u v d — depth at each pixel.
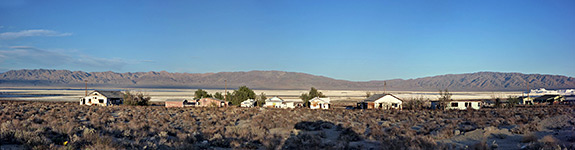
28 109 55.06
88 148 19.08
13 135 20.20
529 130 29.95
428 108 84.38
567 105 88.50
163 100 124.94
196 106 83.12
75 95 176.75
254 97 100.19
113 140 22.47
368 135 29.14
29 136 20.03
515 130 29.28
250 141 25.45
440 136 27.56
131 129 29.73
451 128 32.09
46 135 22.30
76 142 20.58
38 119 36.56
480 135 27.56
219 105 88.94
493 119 42.69
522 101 108.12
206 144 24.08
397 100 81.56
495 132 28.89
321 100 85.12
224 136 27.59
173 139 26.25
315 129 34.53
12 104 68.50
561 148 20.84
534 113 53.03
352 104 110.88
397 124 39.03
